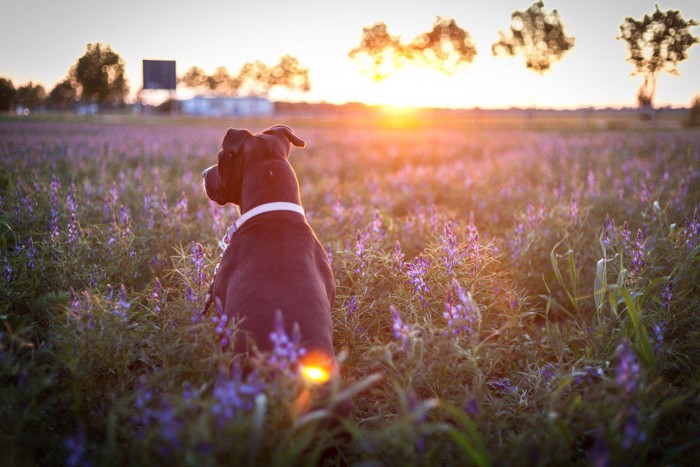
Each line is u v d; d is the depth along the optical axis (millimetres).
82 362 2797
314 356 2498
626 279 3879
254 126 38719
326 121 48531
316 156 16031
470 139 22250
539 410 2961
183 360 2713
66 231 4805
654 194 6922
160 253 5172
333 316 3705
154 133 22672
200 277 3658
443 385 2779
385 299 3926
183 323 3148
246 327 2611
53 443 2568
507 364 3580
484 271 4629
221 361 2479
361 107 106688
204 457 1813
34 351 3197
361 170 13938
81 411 2752
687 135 21062
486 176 10914
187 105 79188
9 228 4816
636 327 3023
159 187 8266
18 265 4188
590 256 5051
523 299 3963
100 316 2967
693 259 3914
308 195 8969
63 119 39469
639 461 2252
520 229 5402
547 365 3340
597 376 3039
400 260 4172
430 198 8297
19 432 2510
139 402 2082
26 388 2648
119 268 4578
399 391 2174
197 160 13516
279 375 2205
